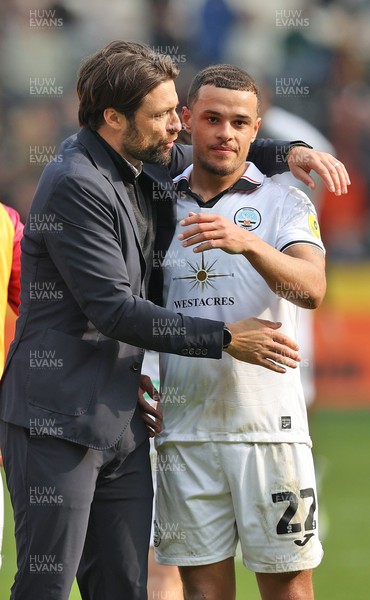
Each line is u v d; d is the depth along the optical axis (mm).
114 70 11656
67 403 11570
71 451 11586
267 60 49875
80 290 11547
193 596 12688
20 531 11742
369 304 38375
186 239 11664
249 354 11844
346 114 48688
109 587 12133
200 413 12578
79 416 11547
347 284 40750
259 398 12539
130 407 11891
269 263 11602
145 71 11641
